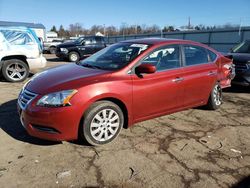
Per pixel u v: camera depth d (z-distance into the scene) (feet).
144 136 14.75
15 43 28.68
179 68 16.39
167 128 16.05
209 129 16.24
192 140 14.57
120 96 13.46
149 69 13.61
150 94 14.70
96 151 12.87
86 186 10.28
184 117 18.11
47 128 12.25
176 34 116.06
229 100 23.26
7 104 19.48
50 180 10.53
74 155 12.40
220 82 19.92
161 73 15.24
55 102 12.03
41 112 11.98
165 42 16.16
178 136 14.98
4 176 10.64
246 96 25.03
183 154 12.99
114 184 10.46
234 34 90.07
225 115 18.93
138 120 14.78
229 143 14.48
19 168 11.22
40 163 11.65
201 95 18.12
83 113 12.57
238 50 29.96
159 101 15.31
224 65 20.26
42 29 117.70
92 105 12.82
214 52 19.67
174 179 10.94
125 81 13.67
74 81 12.83
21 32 29.12
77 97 12.26
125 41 17.51
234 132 15.98
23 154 12.32
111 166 11.64
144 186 10.41
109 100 13.47
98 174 11.04
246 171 11.78
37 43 30.04
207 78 18.13
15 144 13.20
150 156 12.62
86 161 11.94
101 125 13.21
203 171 11.62
